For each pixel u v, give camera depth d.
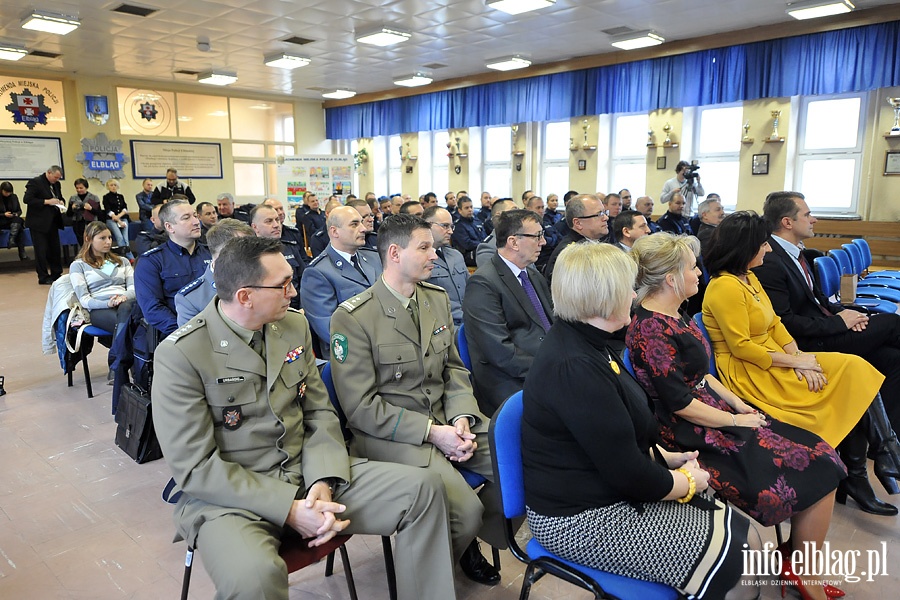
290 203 9.08
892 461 2.07
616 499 1.24
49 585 1.75
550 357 1.24
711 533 1.19
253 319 1.42
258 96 11.33
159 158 10.35
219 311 1.45
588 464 1.24
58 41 7.13
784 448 1.53
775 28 6.56
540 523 1.27
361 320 1.70
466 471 1.71
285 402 1.47
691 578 1.17
